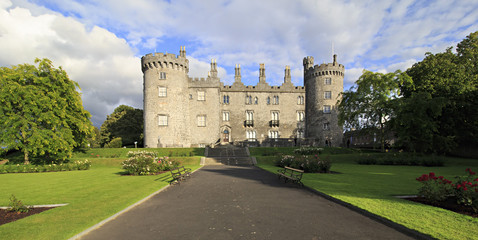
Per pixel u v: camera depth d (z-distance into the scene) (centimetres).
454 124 2920
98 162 2917
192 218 754
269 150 3625
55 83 2817
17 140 2505
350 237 592
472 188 804
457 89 2820
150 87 4212
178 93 4288
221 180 1538
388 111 3120
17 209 834
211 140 4656
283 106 5019
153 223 711
